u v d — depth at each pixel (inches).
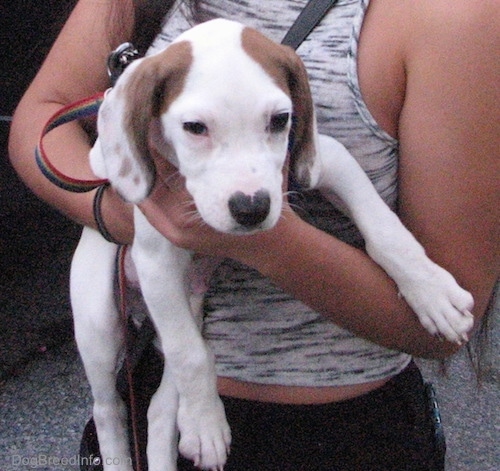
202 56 42.4
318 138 45.8
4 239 128.6
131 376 55.7
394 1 47.0
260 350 50.4
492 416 104.0
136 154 43.8
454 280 46.9
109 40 57.8
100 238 58.6
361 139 48.0
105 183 50.9
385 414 50.8
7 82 117.4
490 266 48.1
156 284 48.5
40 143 50.8
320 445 50.4
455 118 45.4
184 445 49.2
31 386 106.1
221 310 50.8
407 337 48.3
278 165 42.6
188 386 48.9
